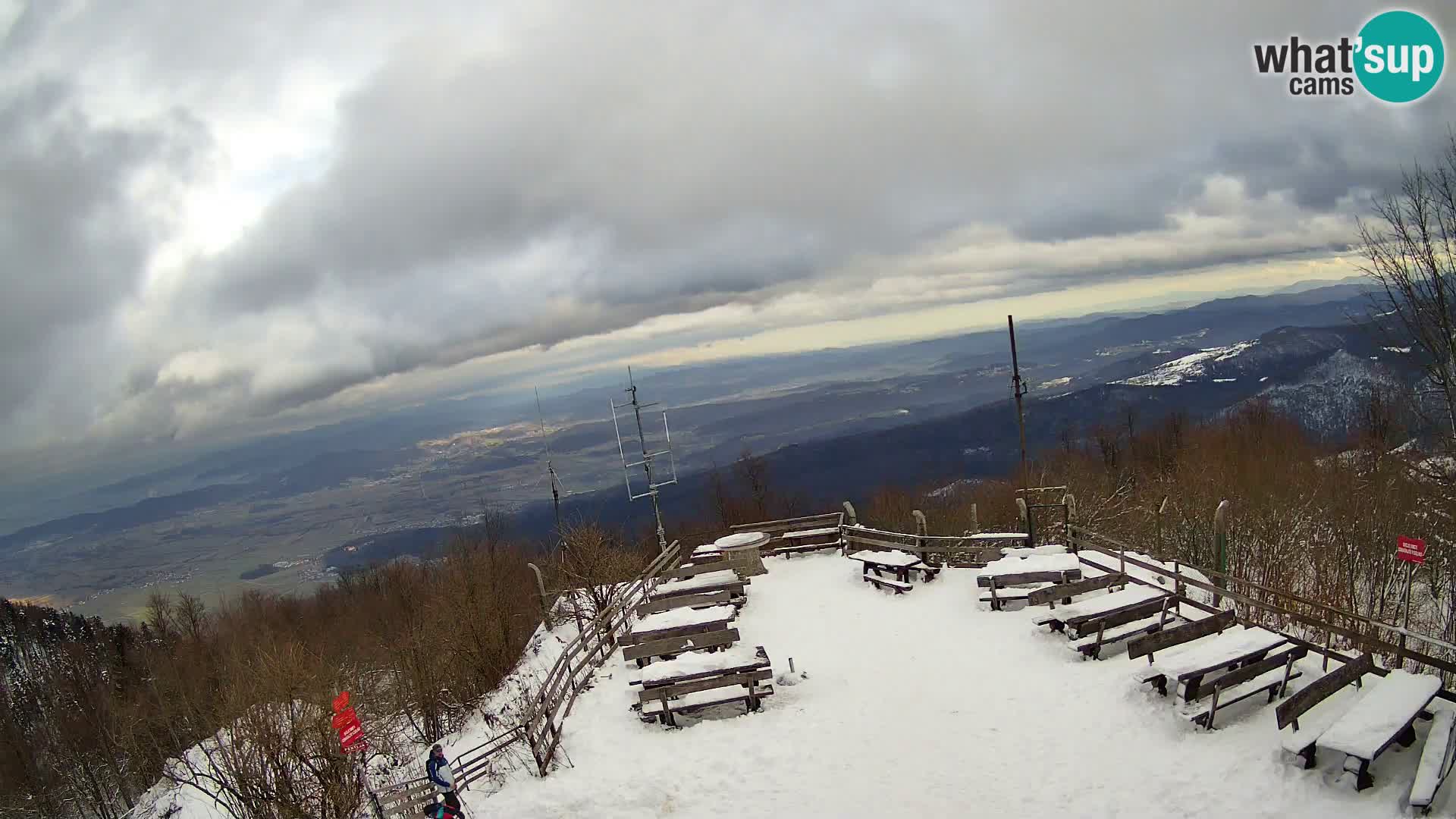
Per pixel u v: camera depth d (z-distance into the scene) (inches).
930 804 430.3
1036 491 982.4
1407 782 359.6
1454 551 848.3
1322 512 1117.1
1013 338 823.1
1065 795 416.8
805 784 466.3
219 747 711.7
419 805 586.9
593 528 1143.6
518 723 621.9
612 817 457.4
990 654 618.5
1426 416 779.4
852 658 657.0
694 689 564.7
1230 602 651.5
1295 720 397.7
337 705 572.4
